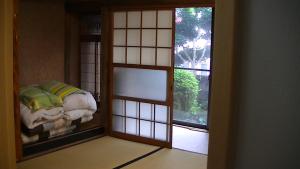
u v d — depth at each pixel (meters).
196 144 4.76
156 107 4.68
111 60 5.04
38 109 4.18
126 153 4.26
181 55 6.32
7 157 2.79
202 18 5.93
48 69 5.78
